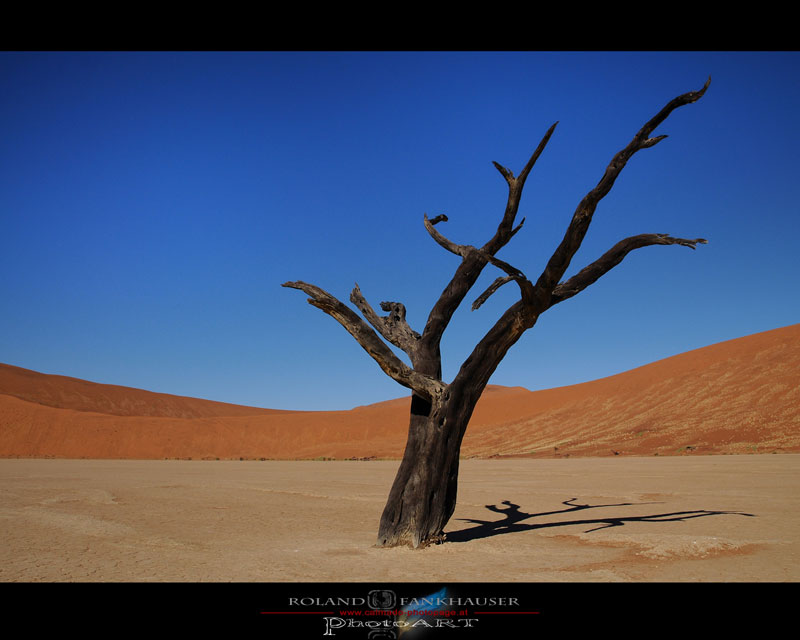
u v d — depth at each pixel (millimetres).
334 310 9602
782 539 10148
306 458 66625
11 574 8039
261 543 10602
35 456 66375
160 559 9094
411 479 9914
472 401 10289
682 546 9359
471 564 8555
